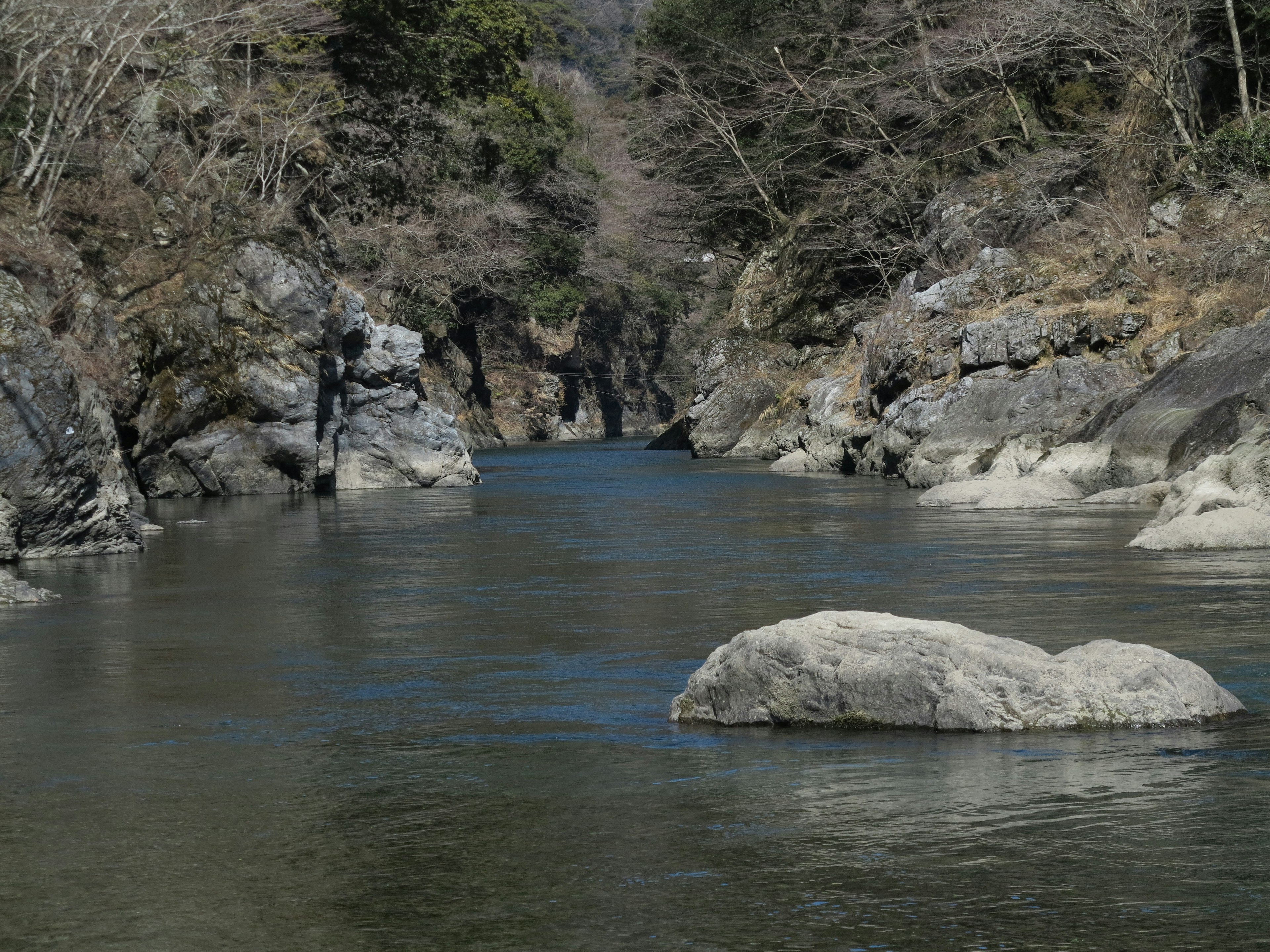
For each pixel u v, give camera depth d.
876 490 32.22
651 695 8.91
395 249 62.38
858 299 59.53
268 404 34.00
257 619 12.73
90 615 13.23
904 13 53.56
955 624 8.11
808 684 7.88
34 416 18.78
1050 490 25.67
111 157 35.66
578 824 6.07
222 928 4.90
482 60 59.88
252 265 34.66
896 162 54.69
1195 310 32.44
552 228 84.12
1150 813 5.98
